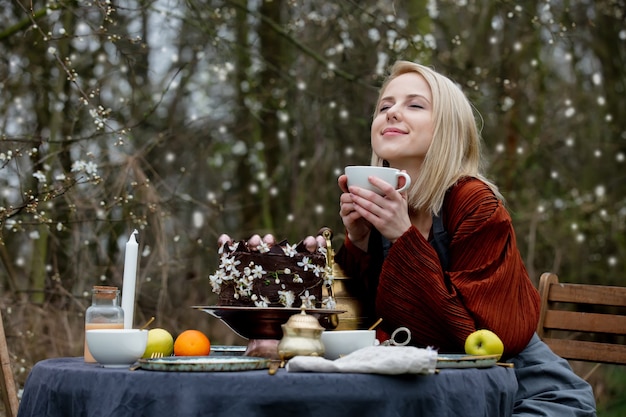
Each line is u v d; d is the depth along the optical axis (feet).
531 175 19.85
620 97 20.58
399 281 6.53
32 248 13.28
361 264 7.27
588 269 19.40
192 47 16.80
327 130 19.06
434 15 16.22
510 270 6.66
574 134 20.49
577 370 16.80
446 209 7.11
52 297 12.96
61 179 9.88
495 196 7.23
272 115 19.26
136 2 16.19
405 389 5.03
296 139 19.51
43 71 15.48
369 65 16.05
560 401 6.54
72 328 12.64
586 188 20.53
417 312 6.51
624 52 20.48
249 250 5.96
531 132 19.42
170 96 18.75
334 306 6.31
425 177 7.13
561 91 20.90
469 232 6.75
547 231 18.71
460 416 5.16
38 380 5.53
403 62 7.64
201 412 4.82
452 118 7.26
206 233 14.43
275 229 20.34
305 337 5.43
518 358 6.84
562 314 8.64
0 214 9.48
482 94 15.62
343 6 14.42
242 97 18.08
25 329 12.21
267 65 15.51
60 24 14.57
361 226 7.22
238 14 18.13
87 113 14.44
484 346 5.92
